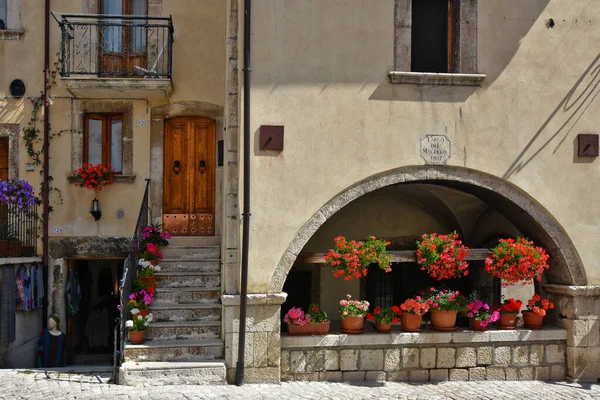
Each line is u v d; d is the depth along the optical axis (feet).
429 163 25.40
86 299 34.86
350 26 25.31
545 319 28.14
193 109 32.42
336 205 24.94
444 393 23.71
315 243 34.96
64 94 31.83
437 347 25.77
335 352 25.04
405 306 25.68
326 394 22.84
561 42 26.55
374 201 35.65
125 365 23.34
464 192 31.30
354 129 25.08
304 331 25.04
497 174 25.82
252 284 24.16
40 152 31.68
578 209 26.43
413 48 26.61
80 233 31.78
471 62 26.00
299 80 24.85
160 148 32.40
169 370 23.36
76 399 21.02
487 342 26.11
